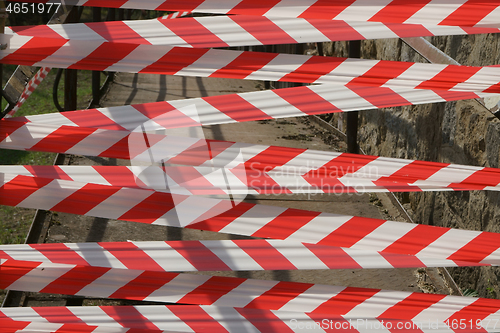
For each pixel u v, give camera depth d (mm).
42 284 1871
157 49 1690
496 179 1787
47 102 9875
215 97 1748
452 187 1806
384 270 4051
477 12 1629
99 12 8469
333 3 1644
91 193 1780
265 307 1897
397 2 1637
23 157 6551
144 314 1908
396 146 5730
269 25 1675
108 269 1863
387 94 1768
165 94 11234
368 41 7109
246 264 1825
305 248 1817
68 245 1822
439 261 1830
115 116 1754
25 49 1675
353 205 5531
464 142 3816
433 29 1662
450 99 1776
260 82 13883
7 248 1805
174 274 1867
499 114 3217
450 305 1905
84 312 1910
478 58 3689
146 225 4711
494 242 1796
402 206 5270
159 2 1655
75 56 1689
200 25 1677
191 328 1907
